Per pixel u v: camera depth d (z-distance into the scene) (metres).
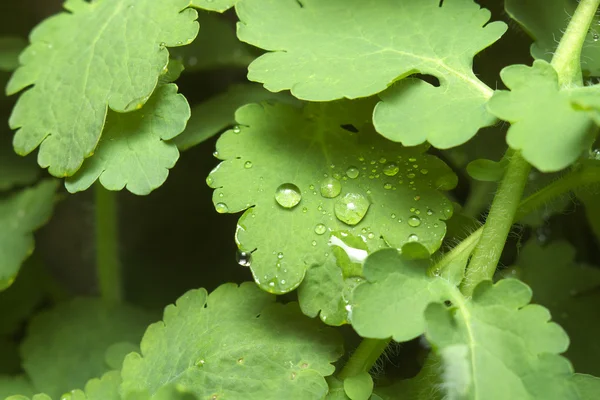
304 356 0.36
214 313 0.37
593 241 0.44
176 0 0.37
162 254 0.51
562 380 0.33
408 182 0.36
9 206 0.44
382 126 0.35
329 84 0.36
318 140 0.37
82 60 0.38
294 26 0.37
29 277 0.46
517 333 0.34
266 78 0.36
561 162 0.33
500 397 0.33
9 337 0.45
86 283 0.55
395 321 0.34
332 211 0.36
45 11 0.52
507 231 0.36
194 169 0.49
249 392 0.35
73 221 0.54
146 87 0.36
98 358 0.42
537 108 0.34
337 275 0.35
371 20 0.37
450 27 0.37
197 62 0.44
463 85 0.36
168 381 0.36
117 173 0.37
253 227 0.36
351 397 0.36
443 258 0.36
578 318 0.41
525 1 0.38
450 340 0.34
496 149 0.40
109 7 0.38
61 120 0.37
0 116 0.47
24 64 0.39
